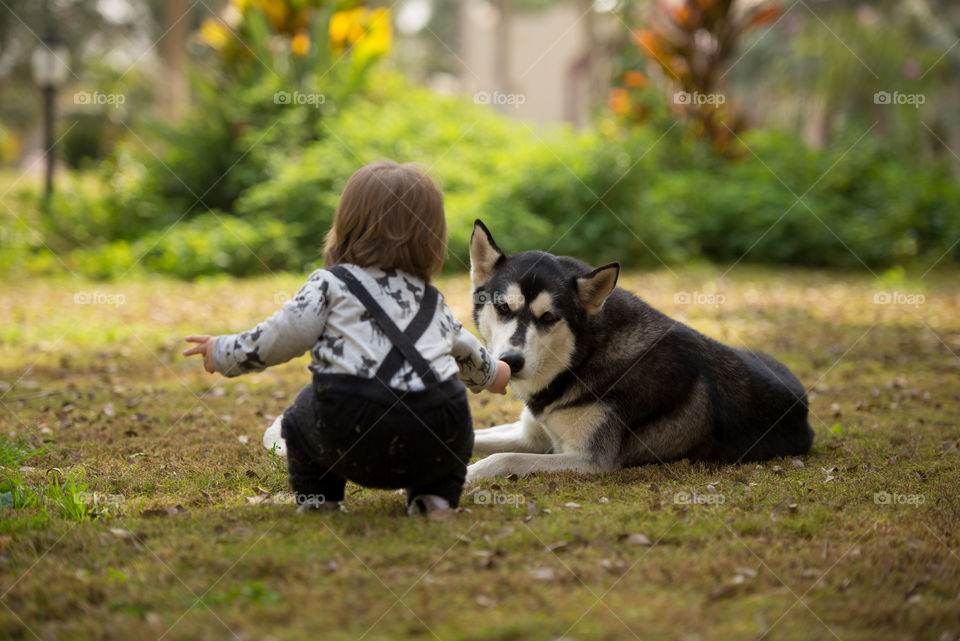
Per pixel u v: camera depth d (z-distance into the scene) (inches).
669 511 117.4
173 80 733.3
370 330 102.3
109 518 114.7
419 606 84.3
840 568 96.9
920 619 83.4
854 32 790.5
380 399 99.1
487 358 116.7
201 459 146.9
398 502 120.1
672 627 80.8
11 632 80.2
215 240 430.0
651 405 147.9
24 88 1158.3
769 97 942.4
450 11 1512.1
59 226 472.4
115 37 1131.9
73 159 695.1
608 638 78.3
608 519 112.4
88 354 253.6
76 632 79.7
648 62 622.2
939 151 823.1
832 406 200.2
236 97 515.5
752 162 559.2
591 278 142.5
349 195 108.4
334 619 81.1
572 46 1318.9
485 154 501.4
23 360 243.0
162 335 281.9
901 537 107.5
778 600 88.1
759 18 542.0
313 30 534.3
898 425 180.2
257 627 79.7
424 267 109.6
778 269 489.7
